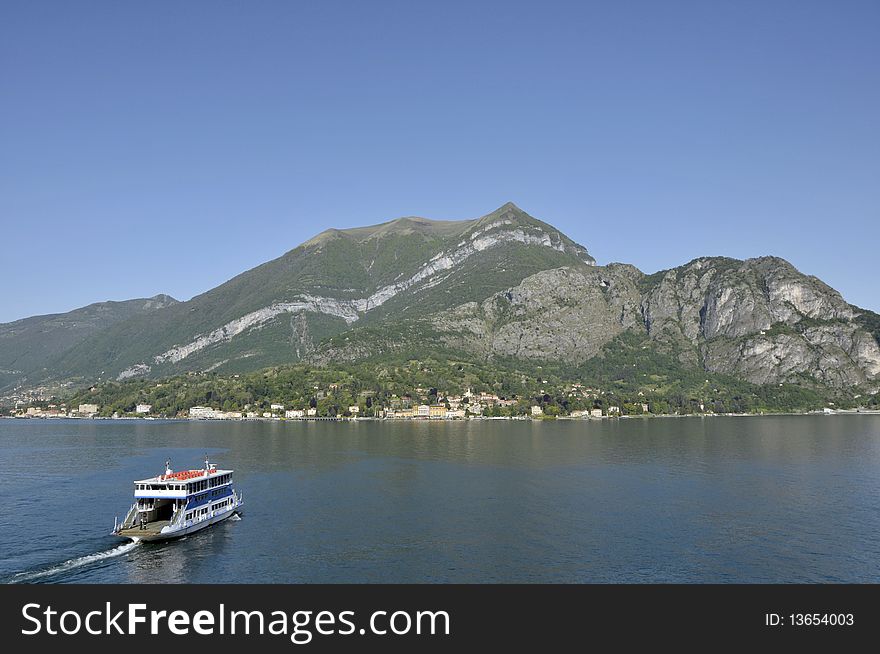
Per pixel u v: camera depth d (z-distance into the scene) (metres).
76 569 115.19
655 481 195.88
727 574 113.31
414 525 142.00
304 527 140.75
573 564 117.38
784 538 131.88
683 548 125.69
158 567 116.19
